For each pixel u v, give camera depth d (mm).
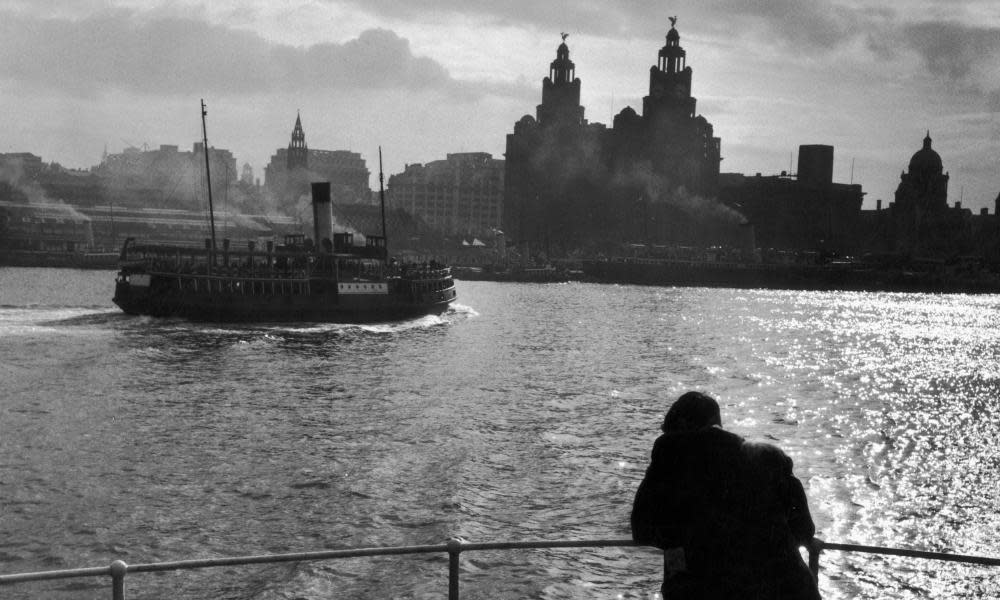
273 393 55375
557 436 45219
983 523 32781
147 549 27547
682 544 6602
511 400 56500
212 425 45062
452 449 41250
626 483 36125
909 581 26547
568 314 144250
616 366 77312
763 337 115750
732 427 50719
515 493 34312
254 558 8203
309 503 32281
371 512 31438
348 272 101875
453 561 8773
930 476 39688
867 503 34969
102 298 138250
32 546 27547
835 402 61969
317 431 44375
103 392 53844
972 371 85625
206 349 75000
